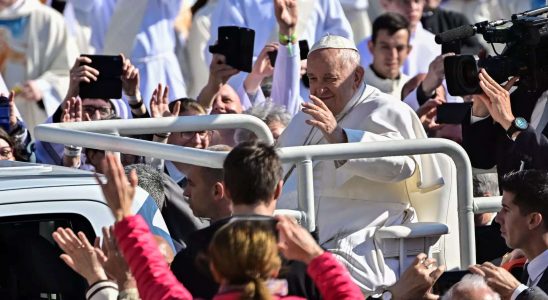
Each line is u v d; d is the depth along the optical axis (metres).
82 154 27.53
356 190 23.14
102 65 28.81
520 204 20.58
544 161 23.20
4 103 29.59
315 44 24.45
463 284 18.33
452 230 22.91
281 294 15.12
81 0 41.53
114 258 16.44
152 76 40.47
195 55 41.03
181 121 20.00
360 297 14.89
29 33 40.12
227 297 14.16
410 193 23.20
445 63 23.73
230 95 31.86
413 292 19.52
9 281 18.70
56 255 18.62
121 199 15.20
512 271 21.88
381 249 22.61
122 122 20.03
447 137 30.81
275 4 31.84
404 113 24.02
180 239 23.38
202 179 20.02
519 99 25.19
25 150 29.56
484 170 26.62
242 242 14.14
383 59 37.81
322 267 14.94
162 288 14.80
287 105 32.03
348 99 24.30
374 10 42.78
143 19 40.78
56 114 30.16
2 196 18.31
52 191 18.55
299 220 19.83
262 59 33.66
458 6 43.09
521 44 23.75
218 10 39.72
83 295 18.55
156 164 26.59
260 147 16.58
